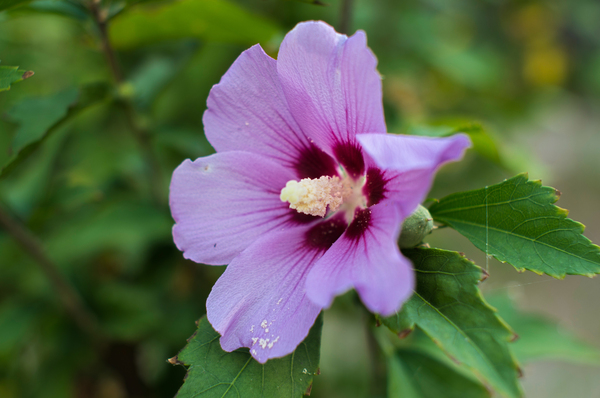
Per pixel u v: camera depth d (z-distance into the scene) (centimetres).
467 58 55
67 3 36
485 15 65
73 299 38
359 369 49
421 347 37
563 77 77
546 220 28
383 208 27
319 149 30
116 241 40
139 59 48
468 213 29
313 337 28
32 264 41
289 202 30
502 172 55
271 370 27
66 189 37
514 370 26
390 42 50
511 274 74
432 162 24
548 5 67
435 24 54
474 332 26
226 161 29
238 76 29
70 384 39
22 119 33
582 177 87
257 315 28
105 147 46
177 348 40
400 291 24
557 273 27
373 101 27
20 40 46
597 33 81
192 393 27
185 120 45
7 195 38
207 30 38
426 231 28
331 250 28
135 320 39
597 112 94
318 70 28
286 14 46
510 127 58
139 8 37
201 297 42
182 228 28
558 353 39
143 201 41
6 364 40
